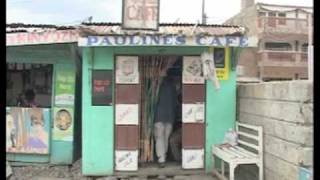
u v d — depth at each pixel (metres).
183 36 9.38
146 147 10.55
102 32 9.48
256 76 42.94
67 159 10.81
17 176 9.94
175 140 10.73
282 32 43.56
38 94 11.45
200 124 10.20
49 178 9.81
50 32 10.20
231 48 10.16
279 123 7.97
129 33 9.39
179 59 10.49
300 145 7.16
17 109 10.83
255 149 8.88
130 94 10.07
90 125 10.03
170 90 10.48
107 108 10.03
